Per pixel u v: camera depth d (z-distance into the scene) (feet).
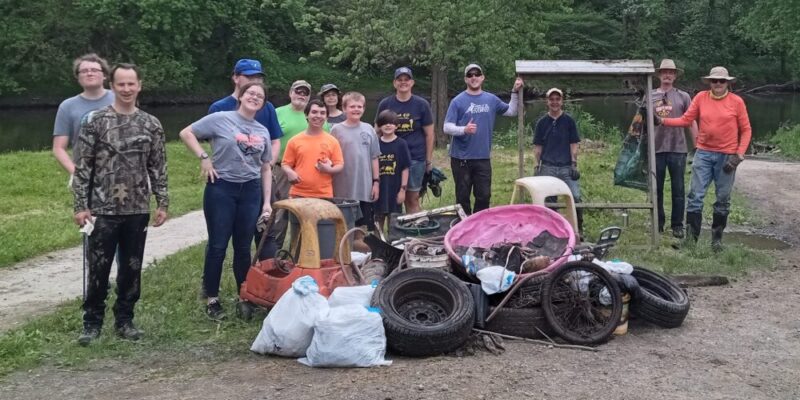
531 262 19.16
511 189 42.91
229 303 21.34
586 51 183.01
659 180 31.27
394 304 17.87
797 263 27.66
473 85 27.43
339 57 81.15
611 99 138.72
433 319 17.89
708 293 23.34
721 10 186.09
